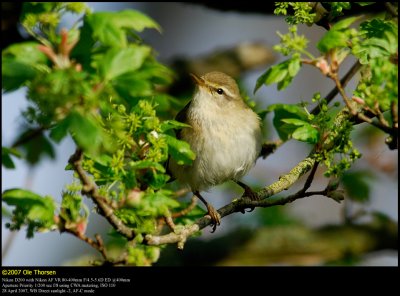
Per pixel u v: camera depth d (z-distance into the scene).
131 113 7.74
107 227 17.06
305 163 10.84
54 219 7.48
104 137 6.78
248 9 13.38
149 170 7.91
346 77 11.25
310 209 17.39
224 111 11.81
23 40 8.53
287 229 15.62
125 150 7.90
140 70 8.02
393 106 7.28
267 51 16.30
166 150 7.79
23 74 6.62
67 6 7.76
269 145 12.52
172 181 12.15
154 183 7.92
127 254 8.27
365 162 15.17
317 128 8.48
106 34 7.02
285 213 16.02
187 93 15.22
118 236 8.98
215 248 15.25
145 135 7.94
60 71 6.45
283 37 7.54
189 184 11.94
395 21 8.55
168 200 7.64
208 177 11.84
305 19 8.68
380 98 7.14
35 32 8.37
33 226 7.40
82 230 7.67
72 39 7.24
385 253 15.41
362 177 14.38
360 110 8.62
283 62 7.86
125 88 6.66
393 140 7.79
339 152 8.39
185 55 16.48
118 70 6.71
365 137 15.25
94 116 6.93
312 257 15.16
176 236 8.66
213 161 11.72
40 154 9.77
